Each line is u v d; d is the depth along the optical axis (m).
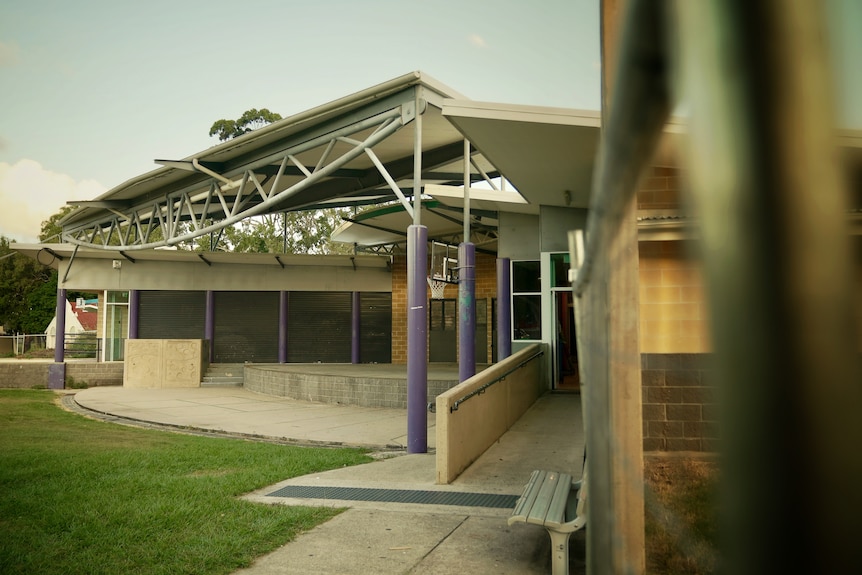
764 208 0.30
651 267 7.14
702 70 0.33
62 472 7.76
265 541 5.12
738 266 0.31
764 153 0.30
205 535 5.21
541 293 14.54
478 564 4.68
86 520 5.60
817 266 0.30
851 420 0.29
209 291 26.39
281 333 26.44
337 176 17.42
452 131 13.88
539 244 15.25
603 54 1.09
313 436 11.74
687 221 0.37
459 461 7.60
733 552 0.31
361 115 11.59
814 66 0.30
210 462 8.51
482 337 24.03
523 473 7.56
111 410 15.94
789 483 0.29
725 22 0.31
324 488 7.00
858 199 0.30
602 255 1.05
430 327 25.47
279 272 26.55
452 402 7.28
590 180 11.73
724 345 0.32
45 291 48.72
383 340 26.62
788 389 0.29
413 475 7.63
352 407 16.23
